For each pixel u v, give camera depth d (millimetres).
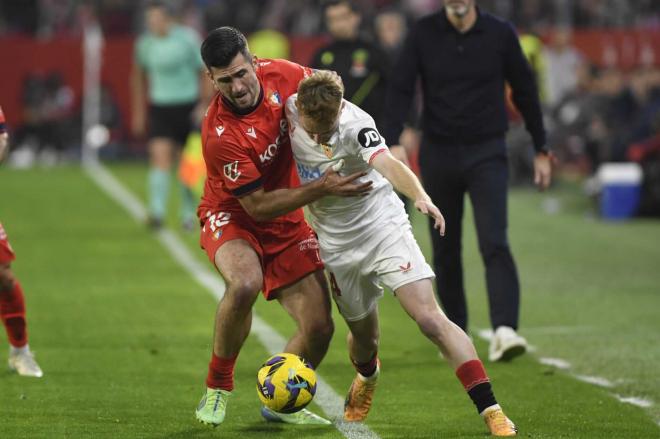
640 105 66500
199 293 37094
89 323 32062
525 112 27922
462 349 19766
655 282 39812
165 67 51125
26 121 81562
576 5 81500
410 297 20016
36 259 43750
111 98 82188
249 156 20438
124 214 57531
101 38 84312
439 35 27297
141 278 39875
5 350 28125
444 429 20906
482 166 27250
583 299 36562
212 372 20875
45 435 20375
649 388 24594
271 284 21562
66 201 61875
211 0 85500
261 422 21625
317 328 21297
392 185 19875
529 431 20656
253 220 21359
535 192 67750
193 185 52031
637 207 57594
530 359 27734
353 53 33188
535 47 60812
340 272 20688
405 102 27828
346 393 24172
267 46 67438
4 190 65938
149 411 22375
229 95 20078
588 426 21125
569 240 50438
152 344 29328
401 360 27625
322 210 20531
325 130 19656
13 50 81375
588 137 64500
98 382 25000
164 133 51969
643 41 76500
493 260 27266
